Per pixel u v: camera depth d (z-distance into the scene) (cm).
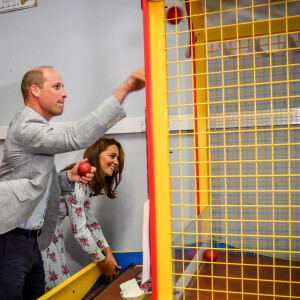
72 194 142
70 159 193
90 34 187
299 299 79
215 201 153
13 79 202
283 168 147
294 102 145
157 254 63
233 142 151
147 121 63
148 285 118
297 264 117
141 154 181
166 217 63
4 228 103
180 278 76
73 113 191
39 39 196
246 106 151
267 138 148
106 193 170
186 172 163
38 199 111
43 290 128
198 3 103
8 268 107
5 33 202
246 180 151
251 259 124
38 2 195
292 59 143
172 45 165
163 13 63
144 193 181
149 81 63
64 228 191
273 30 120
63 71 192
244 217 151
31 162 111
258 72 148
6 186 104
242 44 136
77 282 123
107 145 162
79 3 188
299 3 102
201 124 124
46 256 148
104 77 186
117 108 95
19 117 115
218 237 152
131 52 181
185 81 162
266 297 81
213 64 152
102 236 160
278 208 148
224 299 79
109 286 126
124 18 182
